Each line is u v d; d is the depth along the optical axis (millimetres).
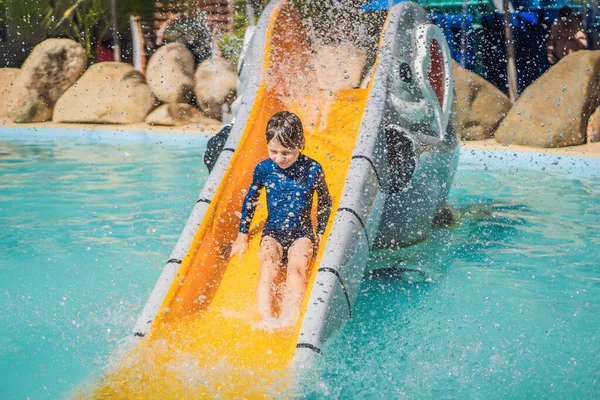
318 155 4320
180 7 13906
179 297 3223
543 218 5902
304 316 3037
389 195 4285
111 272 4375
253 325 3193
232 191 3801
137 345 2965
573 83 9422
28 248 4910
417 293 4078
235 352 3006
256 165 3867
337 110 4758
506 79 13000
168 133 10859
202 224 3488
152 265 4531
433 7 12906
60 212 5965
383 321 3617
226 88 12234
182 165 8234
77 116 12172
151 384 2742
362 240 3510
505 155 8805
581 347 3307
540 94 9586
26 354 3146
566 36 11781
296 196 3600
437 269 4559
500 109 10164
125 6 13914
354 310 3773
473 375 3010
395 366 3074
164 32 14195
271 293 3334
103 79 12453
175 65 12547
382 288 4172
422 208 4879
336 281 3170
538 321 3645
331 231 3359
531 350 3273
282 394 2713
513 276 4410
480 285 4238
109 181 7297
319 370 2895
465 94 10180
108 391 2699
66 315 3633
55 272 4367
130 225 5547
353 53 8414
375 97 4137
